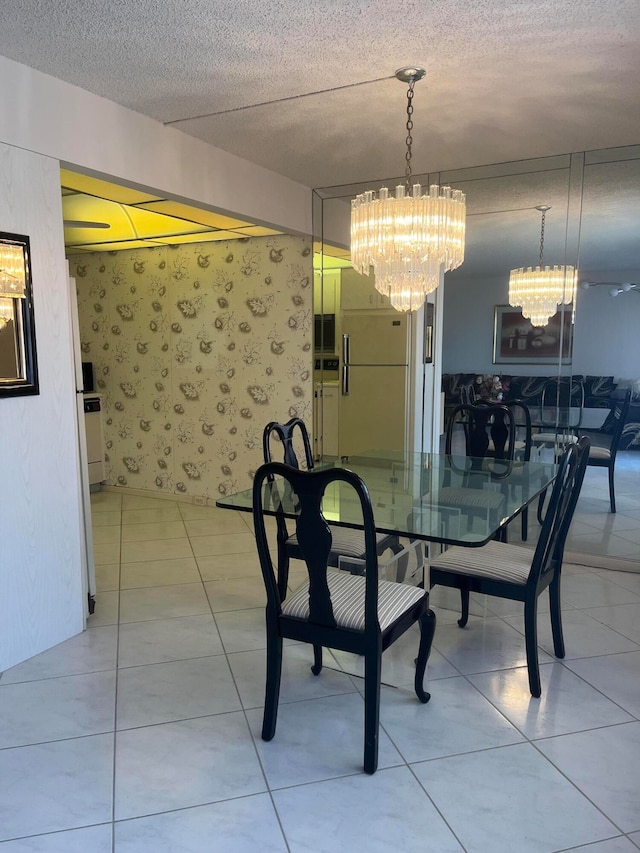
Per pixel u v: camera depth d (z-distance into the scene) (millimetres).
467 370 3916
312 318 4461
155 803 1761
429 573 2480
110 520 4664
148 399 5270
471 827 1673
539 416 3703
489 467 3256
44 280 2531
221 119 2965
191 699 2285
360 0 1910
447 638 2775
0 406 2391
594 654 2615
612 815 1717
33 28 2090
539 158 3557
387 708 2232
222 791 1808
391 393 4219
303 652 2670
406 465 3320
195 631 2828
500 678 2432
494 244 3742
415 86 2568
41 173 2477
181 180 3166
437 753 1979
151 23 2059
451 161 3635
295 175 3969
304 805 1753
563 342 3590
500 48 2236
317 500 1798
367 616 1850
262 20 2043
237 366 4809
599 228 3445
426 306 4023
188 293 4941
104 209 4043
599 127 3043
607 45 2205
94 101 2668
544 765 1921
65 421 2680
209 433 5012
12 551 2475
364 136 3203
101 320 5402
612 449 3541
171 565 3691
